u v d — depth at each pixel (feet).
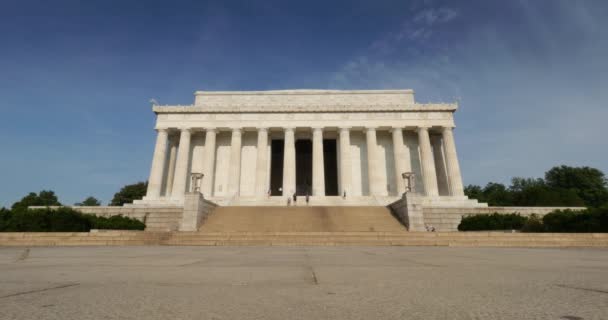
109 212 133.18
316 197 162.20
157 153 175.42
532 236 65.62
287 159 173.58
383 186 184.75
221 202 153.89
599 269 21.22
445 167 188.24
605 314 8.71
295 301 10.93
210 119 182.29
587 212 81.97
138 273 18.97
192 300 11.05
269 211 117.39
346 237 69.82
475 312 9.11
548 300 10.68
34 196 307.58
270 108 181.88
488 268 21.77
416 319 8.45
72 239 67.51
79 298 11.19
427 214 135.13
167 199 161.48
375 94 197.77
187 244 68.08
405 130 189.47
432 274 18.34
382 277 17.07
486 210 133.39
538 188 173.37
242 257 33.50
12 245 65.82
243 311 9.51
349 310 9.58
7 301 10.54
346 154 176.14
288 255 36.78
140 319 8.46
